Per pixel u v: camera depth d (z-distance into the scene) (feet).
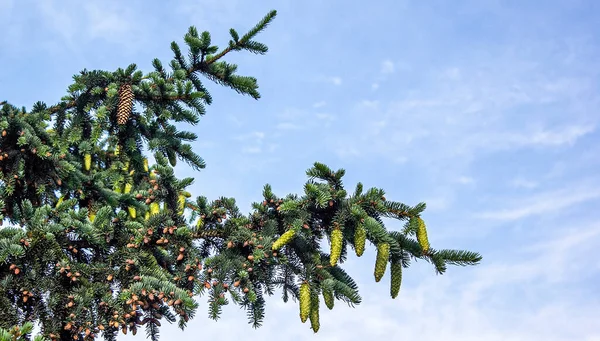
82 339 20.71
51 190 28.68
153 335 23.03
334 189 23.03
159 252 23.40
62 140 28.32
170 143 31.89
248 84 31.27
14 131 26.89
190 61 31.63
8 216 28.27
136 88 29.43
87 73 28.35
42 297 20.92
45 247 21.39
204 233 23.80
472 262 22.52
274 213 24.06
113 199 27.58
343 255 24.64
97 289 21.15
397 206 22.97
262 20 31.01
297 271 23.35
